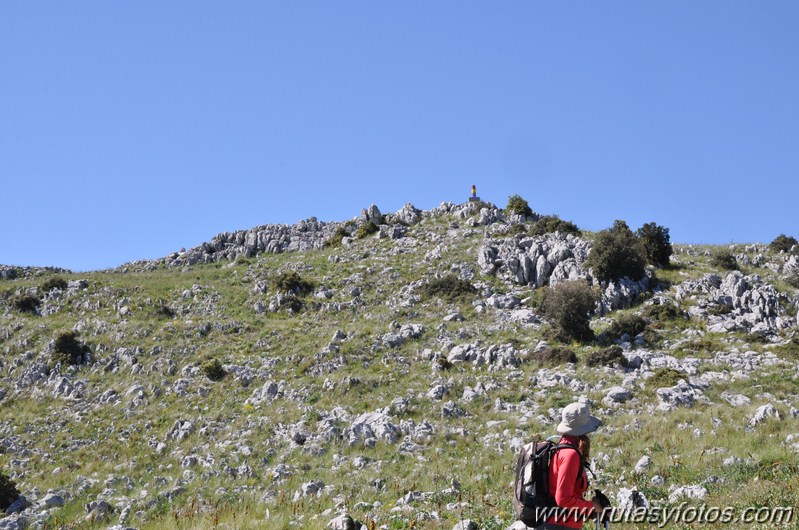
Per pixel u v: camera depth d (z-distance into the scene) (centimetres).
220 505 2273
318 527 1423
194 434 3331
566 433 770
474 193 7425
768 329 4053
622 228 5503
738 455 2030
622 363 3725
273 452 2977
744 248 6188
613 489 1684
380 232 6844
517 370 3766
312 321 4906
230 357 4309
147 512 2288
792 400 3027
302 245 7131
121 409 3725
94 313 5181
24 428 3556
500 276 5272
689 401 3042
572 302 4247
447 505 1678
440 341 4269
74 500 2594
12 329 4800
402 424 3095
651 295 4747
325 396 3597
